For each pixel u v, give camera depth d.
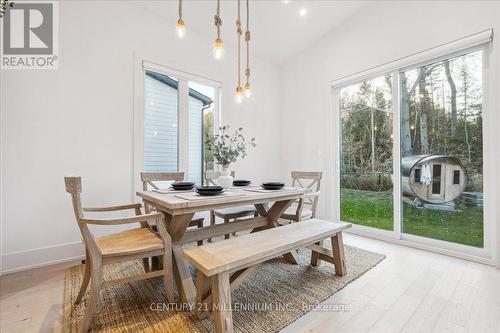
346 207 3.65
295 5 3.16
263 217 2.53
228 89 3.81
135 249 1.51
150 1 2.86
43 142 2.33
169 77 3.28
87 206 2.57
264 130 4.33
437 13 2.61
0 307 1.62
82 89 2.53
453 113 2.60
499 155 2.22
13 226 2.19
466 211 2.51
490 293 1.79
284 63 4.49
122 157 2.79
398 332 1.39
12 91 2.19
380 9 3.10
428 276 2.07
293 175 3.22
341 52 3.56
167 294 1.61
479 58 2.43
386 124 3.18
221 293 1.33
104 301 1.69
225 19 3.26
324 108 3.81
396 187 3.03
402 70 3.00
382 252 2.65
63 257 2.41
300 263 2.35
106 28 2.68
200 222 2.60
